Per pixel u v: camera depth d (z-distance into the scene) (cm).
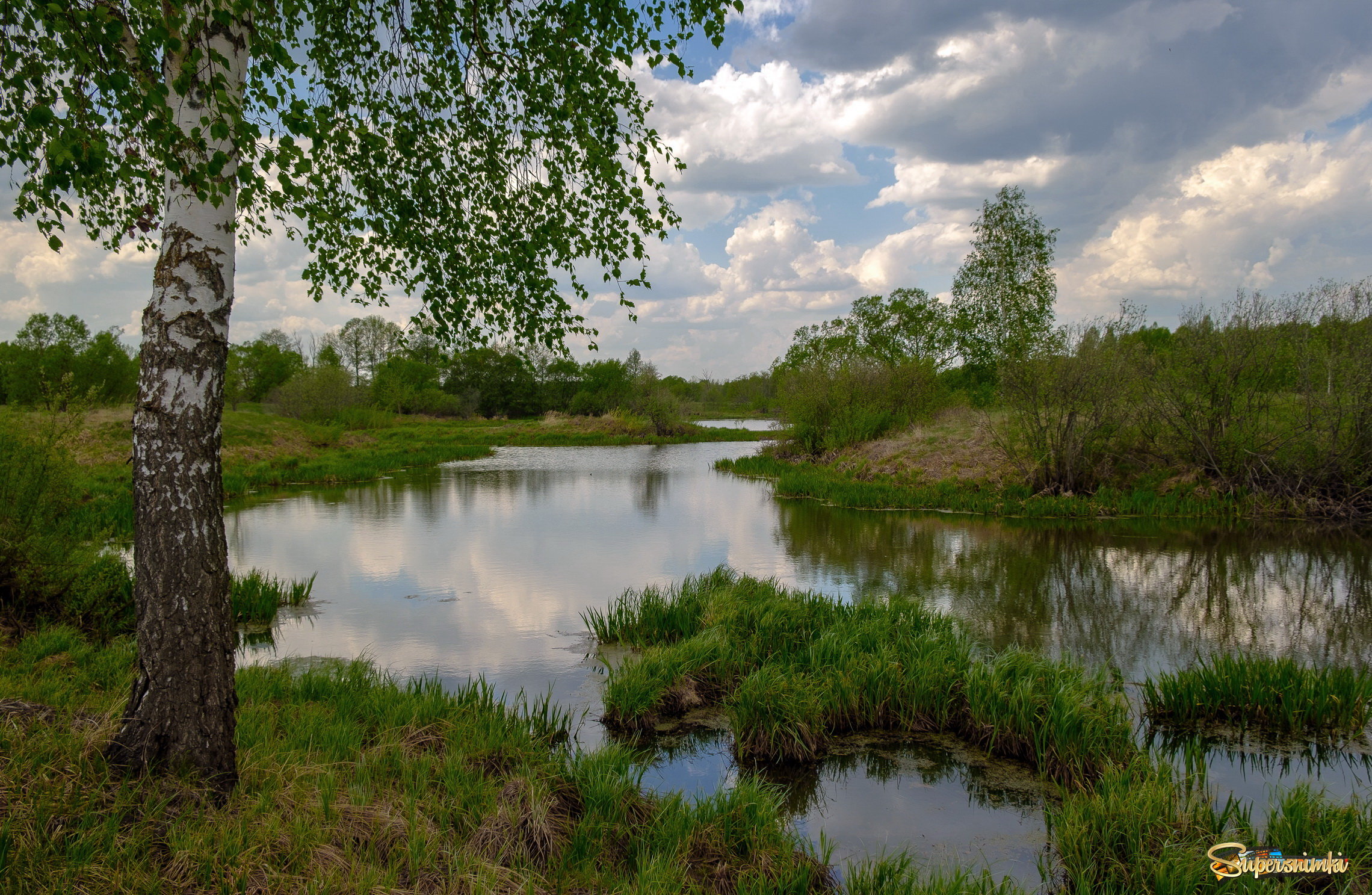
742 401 10875
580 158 622
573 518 1898
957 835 512
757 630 841
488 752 540
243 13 388
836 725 670
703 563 1364
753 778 524
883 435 2980
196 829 369
